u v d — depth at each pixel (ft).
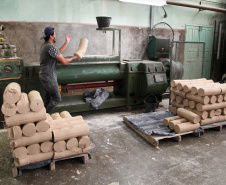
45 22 14.61
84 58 12.10
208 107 10.36
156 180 6.97
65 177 7.12
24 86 10.99
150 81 13.43
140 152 8.80
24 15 13.88
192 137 10.27
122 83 14.25
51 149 7.24
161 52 18.65
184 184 6.77
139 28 18.42
